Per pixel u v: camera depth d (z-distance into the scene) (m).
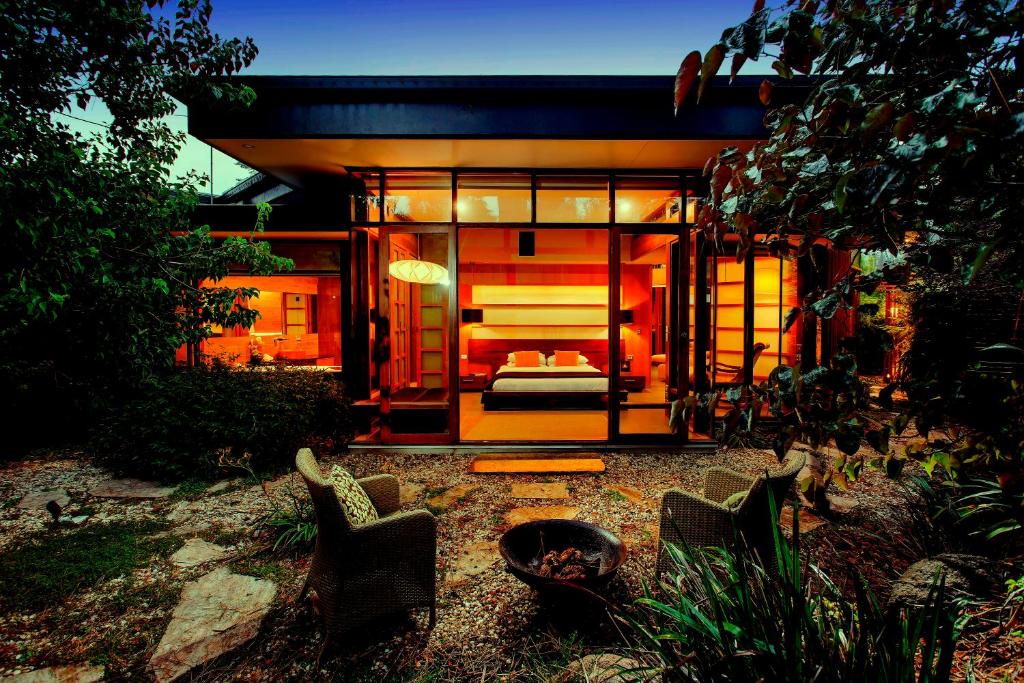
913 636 1.20
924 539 2.70
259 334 10.48
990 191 0.91
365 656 2.18
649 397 8.46
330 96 4.56
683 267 5.32
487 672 2.07
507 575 2.81
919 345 4.11
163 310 4.85
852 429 1.04
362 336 5.88
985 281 2.34
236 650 2.21
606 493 4.09
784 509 3.50
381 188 5.49
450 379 5.34
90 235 3.88
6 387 4.91
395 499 2.85
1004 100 0.82
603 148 4.82
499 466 4.71
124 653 2.17
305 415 4.96
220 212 6.42
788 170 1.13
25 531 3.35
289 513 3.40
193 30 4.43
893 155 0.81
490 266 9.72
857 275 1.08
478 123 4.53
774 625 1.33
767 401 1.09
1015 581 1.97
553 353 9.75
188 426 4.36
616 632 2.27
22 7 3.80
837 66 1.05
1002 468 1.14
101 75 4.32
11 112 3.85
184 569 2.86
